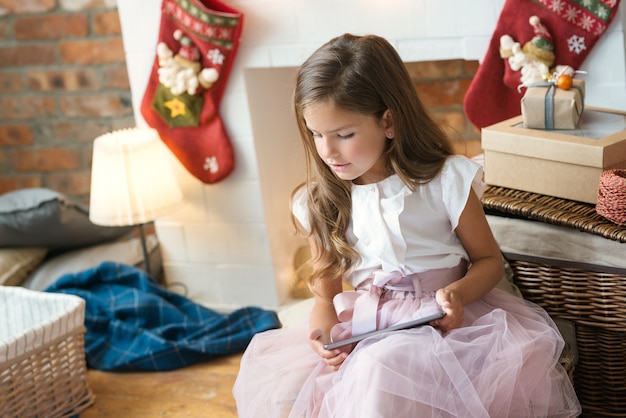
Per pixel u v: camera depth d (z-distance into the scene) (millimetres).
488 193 1770
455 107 2656
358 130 1471
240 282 2654
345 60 1469
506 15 1998
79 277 2535
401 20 2166
